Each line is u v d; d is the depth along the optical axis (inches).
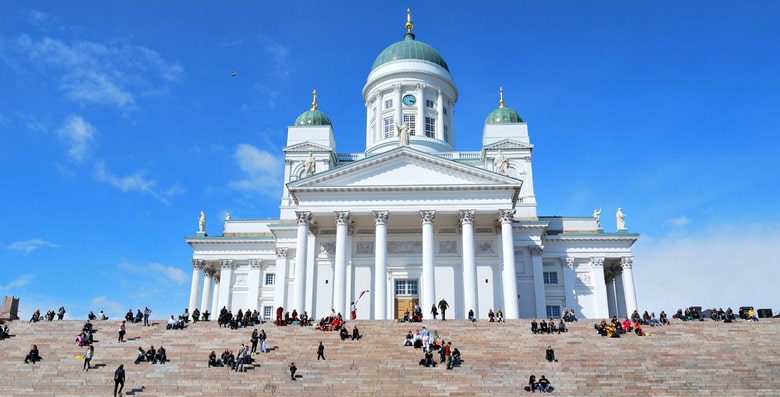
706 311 2440.9
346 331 1772.9
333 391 1380.4
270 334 1813.5
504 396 1349.7
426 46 3722.9
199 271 3078.2
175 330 1852.9
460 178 2529.5
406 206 2486.5
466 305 2358.5
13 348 1676.9
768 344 1651.1
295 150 3243.1
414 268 2613.2
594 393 1364.4
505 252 2429.9
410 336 1711.4
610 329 1759.4
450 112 3688.5
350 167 2519.7
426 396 1353.3
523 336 1765.5
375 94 3617.1
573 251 3011.8
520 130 3243.1
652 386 1386.6
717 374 1443.2
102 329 1866.4
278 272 2898.6
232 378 1451.8
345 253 2445.9
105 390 1403.8
